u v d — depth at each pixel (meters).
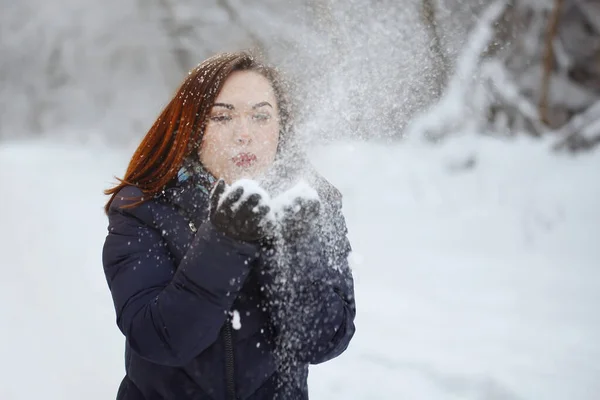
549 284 5.23
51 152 17.12
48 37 18.27
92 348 3.52
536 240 6.50
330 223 1.41
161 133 1.44
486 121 9.20
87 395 2.96
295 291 1.34
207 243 1.20
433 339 3.83
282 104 1.45
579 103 10.55
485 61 9.12
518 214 7.04
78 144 18.97
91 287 4.76
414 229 7.20
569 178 7.25
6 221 7.54
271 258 1.30
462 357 3.47
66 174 12.95
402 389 3.08
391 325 4.15
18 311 4.16
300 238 1.22
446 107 8.85
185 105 1.38
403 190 8.06
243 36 14.33
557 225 6.59
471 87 8.99
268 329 1.38
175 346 1.24
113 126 18.70
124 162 15.85
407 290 5.18
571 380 3.11
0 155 15.80
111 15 17.27
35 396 2.92
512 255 6.28
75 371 3.21
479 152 8.22
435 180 8.04
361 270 5.93
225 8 14.80
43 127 20.28
